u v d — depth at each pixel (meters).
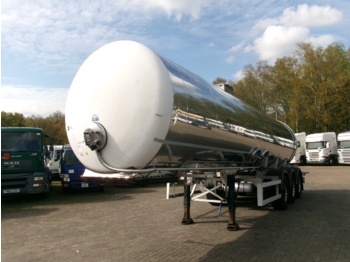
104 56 4.41
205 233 6.29
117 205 10.21
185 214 7.19
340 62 37.34
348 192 12.34
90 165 4.30
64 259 4.96
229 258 4.78
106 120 4.08
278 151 8.90
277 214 8.16
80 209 9.62
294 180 10.30
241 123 6.44
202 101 5.11
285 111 43.00
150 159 4.09
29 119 45.06
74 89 4.46
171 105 4.19
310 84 37.00
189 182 6.81
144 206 9.84
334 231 6.34
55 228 7.14
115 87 4.12
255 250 5.15
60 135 40.00
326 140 30.41
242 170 8.02
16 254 5.28
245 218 7.69
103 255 5.08
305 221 7.29
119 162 4.04
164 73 4.21
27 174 10.77
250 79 43.88
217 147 5.65
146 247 5.45
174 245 5.51
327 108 36.12
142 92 4.03
